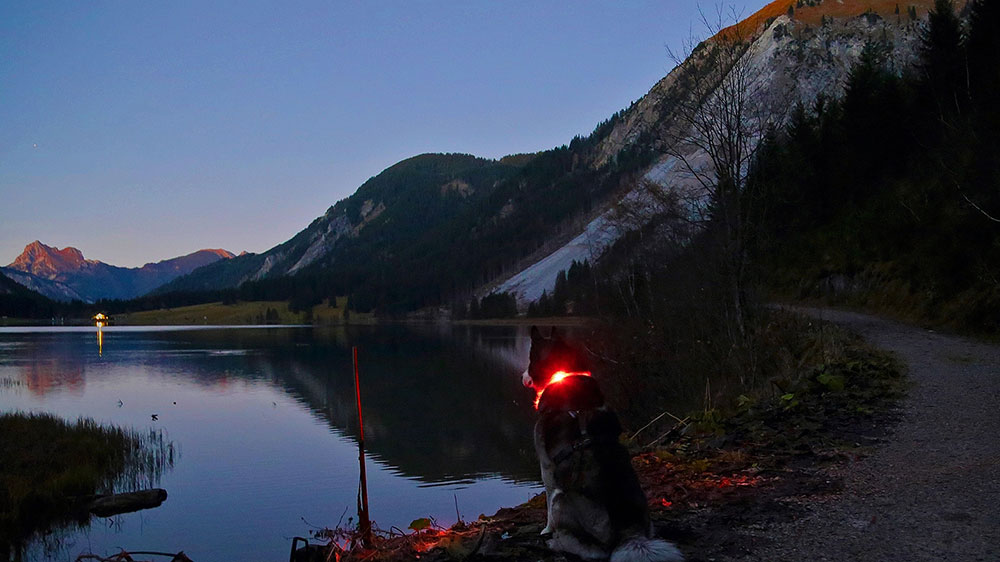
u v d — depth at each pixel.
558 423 4.24
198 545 13.63
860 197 35.69
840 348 14.73
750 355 14.69
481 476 19.86
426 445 24.88
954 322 19.80
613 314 24.14
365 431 27.84
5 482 17.11
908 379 11.47
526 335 99.50
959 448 6.80
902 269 26.27
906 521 4.62
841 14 173.88
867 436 7.71
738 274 17.69
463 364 56.56
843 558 4.03
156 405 36.19
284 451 24.00
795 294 34.03
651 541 3.47
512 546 4.47
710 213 19.45
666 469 6.82
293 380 47.91
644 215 24.70
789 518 4.88
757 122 20.20
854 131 38.44
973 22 32.47
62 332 150.38
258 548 13.33
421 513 15.65
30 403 36.81
